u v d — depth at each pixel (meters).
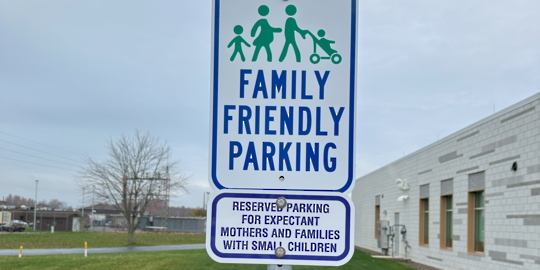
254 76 2.17
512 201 11.79
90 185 38.06
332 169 2.13
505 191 12.18
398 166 22.86
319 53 2.17
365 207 31.03
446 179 16.53
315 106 2.15
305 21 2.18
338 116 2.15
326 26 2.18
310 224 2.13
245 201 2.13
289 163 2.14
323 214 2.13
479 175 13.86
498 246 12.43
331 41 2.17
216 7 2.19
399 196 22.59
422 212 19.45
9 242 36.06
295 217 2.13
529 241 10.96
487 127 13.34
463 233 14.91
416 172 20.00
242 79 2.16
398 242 22.59
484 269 13.27
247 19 2.19
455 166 15.68
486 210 13.25
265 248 2.13
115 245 35.19
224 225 2.13
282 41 2.17
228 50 2.18
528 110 11.15
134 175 38.44
